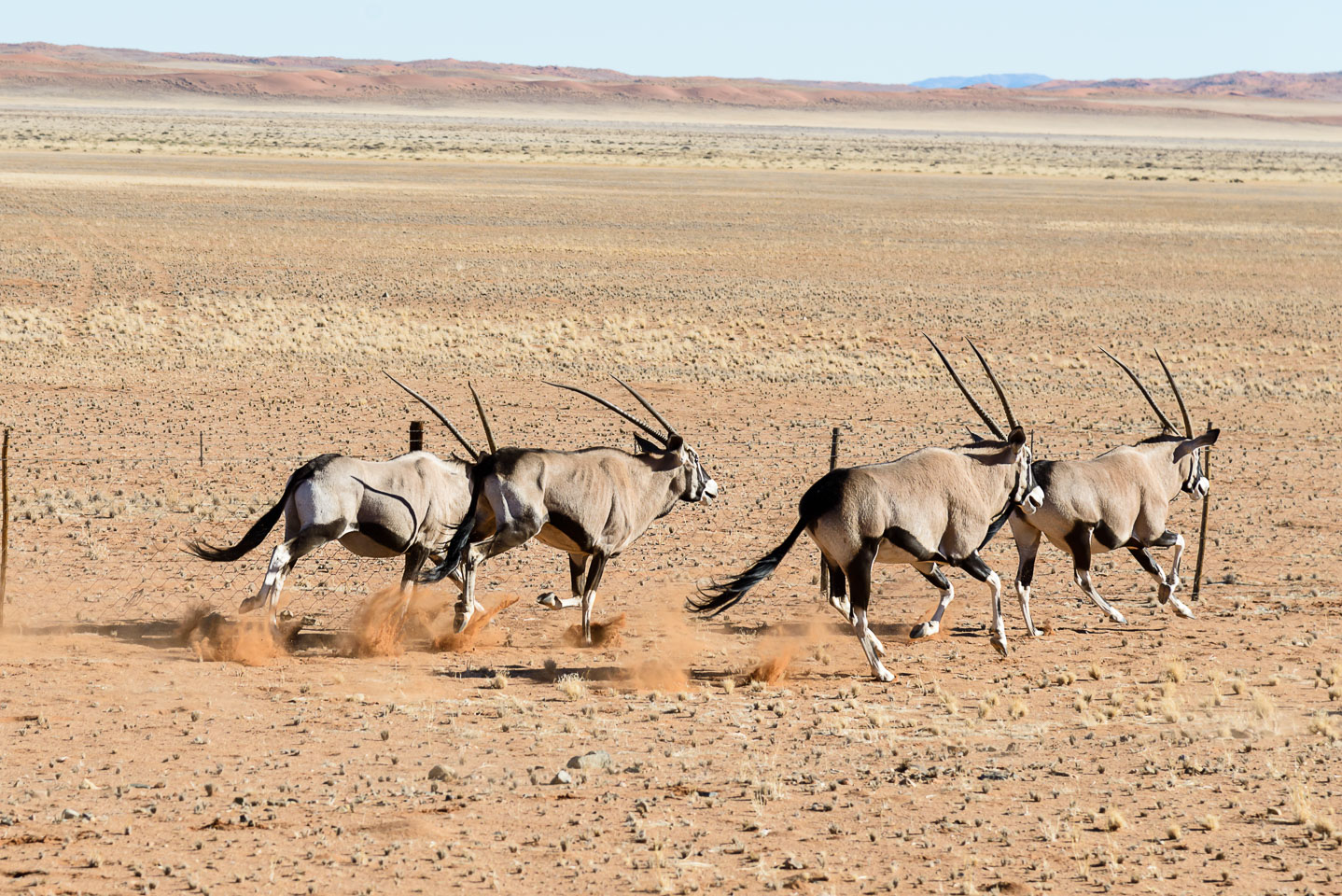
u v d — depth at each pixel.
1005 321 196.75
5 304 175.75
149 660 52.91
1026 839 36.12
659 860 34.16
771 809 38.16
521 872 33.34
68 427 109.00
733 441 113.31
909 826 37.00
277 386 133.50
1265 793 40.06
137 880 32.22
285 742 43.16
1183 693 52.12
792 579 73.38
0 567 58.81
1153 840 36.22
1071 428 125.00
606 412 125.38
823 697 50.94
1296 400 145.88
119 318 168.12
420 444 66.00
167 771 40.00
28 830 35.12
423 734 44.44
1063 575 76.00
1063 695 51.72
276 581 53.56
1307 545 83.62
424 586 67.75
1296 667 56.50
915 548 53.81
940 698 51.03
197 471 94.44
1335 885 33.31
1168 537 66.06
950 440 117.06
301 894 31.70
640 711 48.06
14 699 46.81
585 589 58.78
